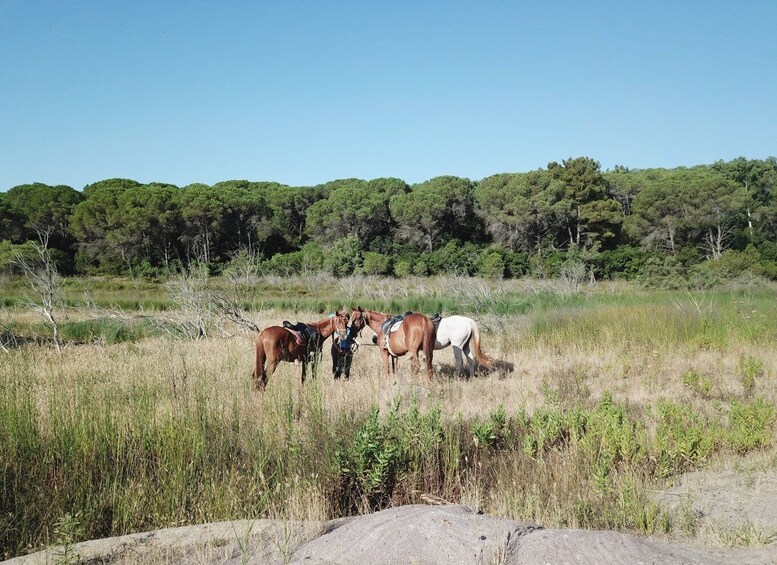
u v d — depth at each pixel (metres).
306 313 27.09
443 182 76.44
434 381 12.16
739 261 42.50
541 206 62.28
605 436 7.90
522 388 11.86
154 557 5.30
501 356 15.67
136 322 22.72
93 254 62.06
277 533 5.72
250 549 5.34
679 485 7.07
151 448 7.51
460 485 7.08
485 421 8.85
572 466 7.33
